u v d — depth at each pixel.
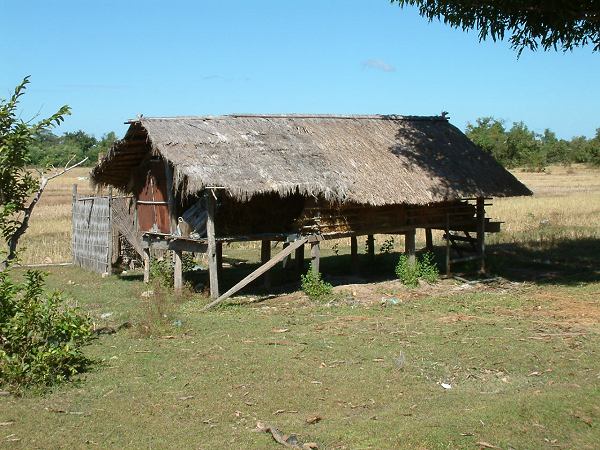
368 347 10.17
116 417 7.30
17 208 8.70
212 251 13.66
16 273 18.84
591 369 8.99
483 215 17.89
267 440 6.66
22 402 7.77
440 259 20.59
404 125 18.83
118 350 10.03
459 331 11.16
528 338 10.65
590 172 84.50
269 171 13.92
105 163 16.23
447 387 8.34
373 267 19.45
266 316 12.57
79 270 19.59
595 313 12.53
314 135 16.31
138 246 17.67
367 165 15.86
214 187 12.87
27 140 8.38
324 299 14.13
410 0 15.09
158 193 15.78
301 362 9.36
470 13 14.70
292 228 15.78
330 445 6.52
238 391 8.15
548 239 24.75
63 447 6.54
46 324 8.73
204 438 6.74
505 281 16.67
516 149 86.69
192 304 13.70
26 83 8.33
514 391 8.16
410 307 13.38
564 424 6.98
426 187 16.11
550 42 14.95
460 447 6.43
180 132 14.23
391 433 6.74
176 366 9.18
